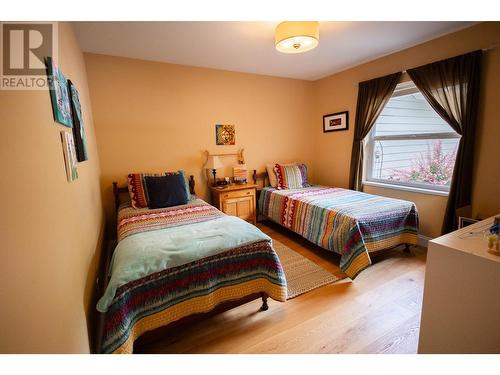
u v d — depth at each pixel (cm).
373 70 333
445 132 276
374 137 352
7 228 61
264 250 177
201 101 346
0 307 56
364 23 225
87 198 180
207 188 368
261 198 389
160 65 315
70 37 189
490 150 233
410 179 317
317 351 150
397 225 258
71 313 102
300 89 427
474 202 247
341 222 242
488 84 230
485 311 100
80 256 131
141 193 285
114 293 127
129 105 303
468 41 239
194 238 172
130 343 127
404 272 238
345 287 217
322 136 434
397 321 174
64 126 132
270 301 202
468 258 102
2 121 64
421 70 272
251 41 254
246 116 384
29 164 79
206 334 166
